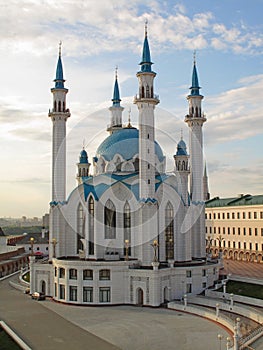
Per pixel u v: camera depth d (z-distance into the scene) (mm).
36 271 93688
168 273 84625
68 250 95062
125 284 83812
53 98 99062
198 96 107500
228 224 150250
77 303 82938
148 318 71562
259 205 135625
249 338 57031
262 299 78250
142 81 88062
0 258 138625
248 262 136875
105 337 60000
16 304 84000
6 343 56688
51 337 59938
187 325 66688
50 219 96000
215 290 88312
